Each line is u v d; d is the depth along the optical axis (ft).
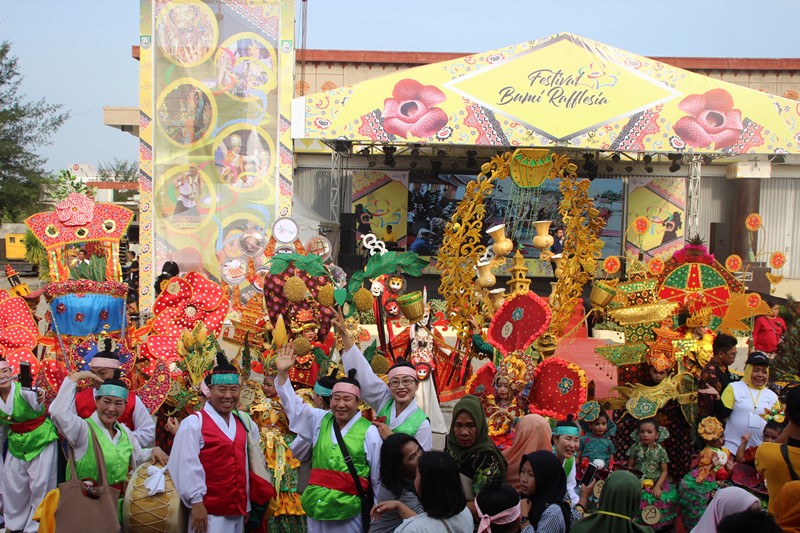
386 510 16.03
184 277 26.37
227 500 18.24
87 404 20.03
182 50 61.57
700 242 28.14
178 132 61.72
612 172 89.35
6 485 20.16
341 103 64.23
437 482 14.12
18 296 26.89
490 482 16.79
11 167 124.47
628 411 23.86
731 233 89.71
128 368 24.17
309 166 92.48
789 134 65.51
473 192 26.58
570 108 65.36
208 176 61.98
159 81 61.52
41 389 21.01
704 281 27.78
